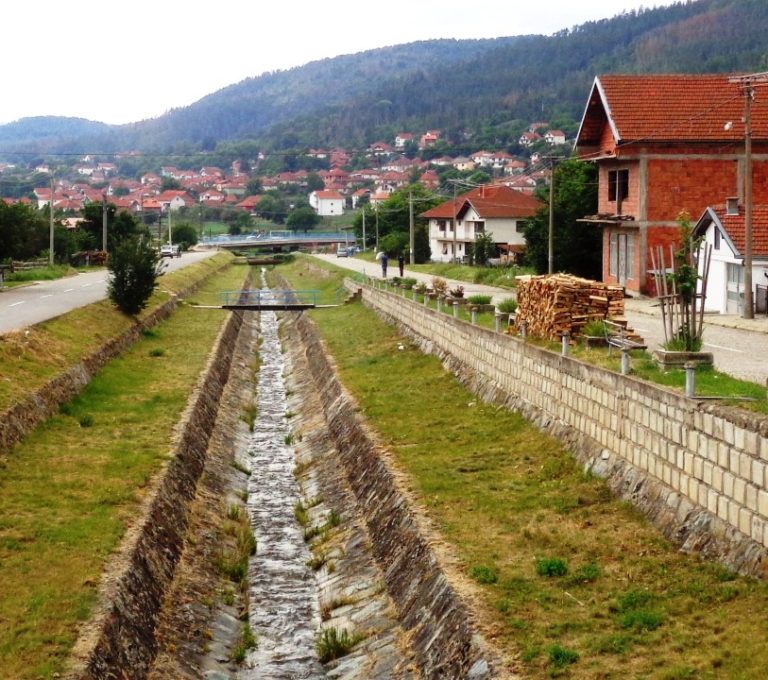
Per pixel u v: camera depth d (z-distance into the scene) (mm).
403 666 14234
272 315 71188
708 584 13344
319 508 23609
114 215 92062
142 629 14781
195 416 27703
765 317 32938
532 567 14969
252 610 18219
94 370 31750
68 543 16469
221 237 163625
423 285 46250
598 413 19312
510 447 22016
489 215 87438
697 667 11195
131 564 15906
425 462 21438
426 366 33906
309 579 19734
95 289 52562
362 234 128750
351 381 33031
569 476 19156
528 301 27219
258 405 37594
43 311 38594
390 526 18844
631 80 45031
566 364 21203
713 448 14555
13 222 59781
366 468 23062
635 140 42438
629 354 20625
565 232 55844
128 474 20797
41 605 13969
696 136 42625
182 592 17219
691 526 14906
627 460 17844
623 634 12367
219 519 22094
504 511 17703
